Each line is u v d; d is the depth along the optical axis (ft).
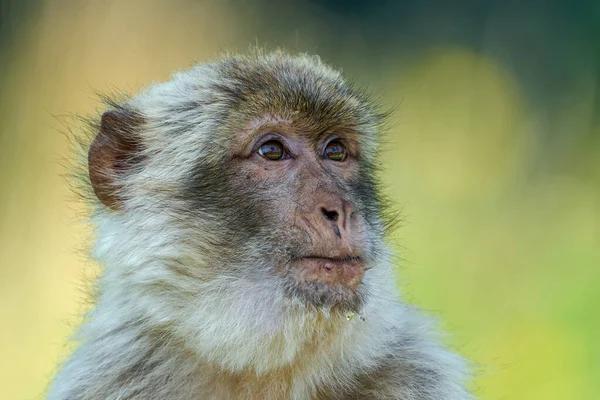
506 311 74.38
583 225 86.38
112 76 86.38
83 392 33.91
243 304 31.42
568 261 80.28
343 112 35.24
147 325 33.32
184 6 93.71
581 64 103.19
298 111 34.19
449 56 107.96
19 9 84.38
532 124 100.89
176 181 33.71
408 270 79.92
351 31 110.83
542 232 86.22
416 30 110.73
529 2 107.34
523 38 106.73
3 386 68.08
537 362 67.15
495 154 97.71
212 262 32.04
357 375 33.91
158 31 90.58
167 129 35.14
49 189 77.15
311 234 31.53
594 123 99.25
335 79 36.60
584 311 71.87
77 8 85.71
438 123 101.24
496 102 102.42
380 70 109.09
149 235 33.14
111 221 34.71
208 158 33.50
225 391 33.09
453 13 109.91
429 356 35.27
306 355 31.78
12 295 73.00
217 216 32.55
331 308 30.86
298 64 36.81
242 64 36.27
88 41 85.76
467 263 82.07
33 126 80.89
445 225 86.99
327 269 31.19
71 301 71.82
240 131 33.71
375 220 35.81
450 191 92.73
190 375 33.14
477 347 66.33
